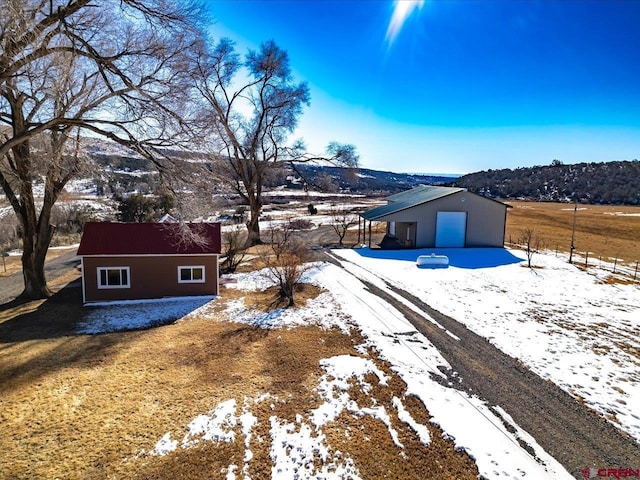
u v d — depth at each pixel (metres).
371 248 24.80
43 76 9.12
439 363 8.83
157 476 5.30
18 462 5.48
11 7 6.66
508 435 6.27
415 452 5.86
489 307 12.98
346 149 26.67
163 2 9.04
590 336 10.51
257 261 20.52
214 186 14.08
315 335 10.52
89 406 6.96
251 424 6.51
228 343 9.97
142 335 10.56
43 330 10.91
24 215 13.45
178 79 10.19
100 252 13.48
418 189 32.41
